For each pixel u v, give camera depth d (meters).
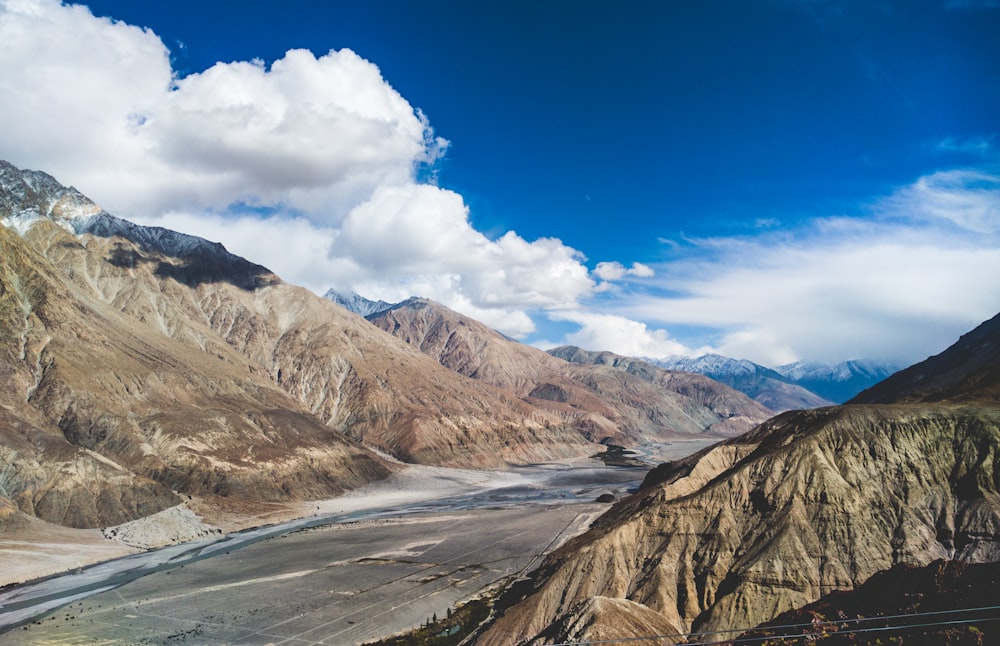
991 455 88.94
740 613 81.88
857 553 84.94
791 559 85.12
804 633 71.81
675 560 91.44
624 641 72.62
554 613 87.38
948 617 62.50
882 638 63.88
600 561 92.19
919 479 91.31
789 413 134.88
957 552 82.88
